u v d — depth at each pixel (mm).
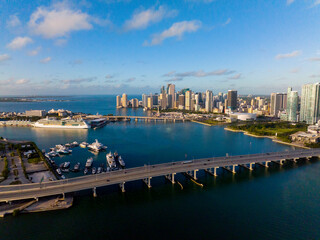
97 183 195750
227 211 173125
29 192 180250
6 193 178500
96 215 164875
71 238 141000
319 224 157500
